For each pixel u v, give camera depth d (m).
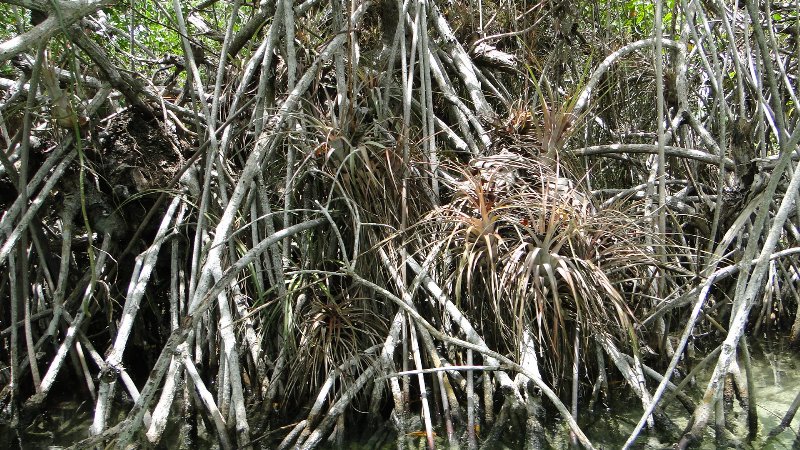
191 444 4.27
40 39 3.12
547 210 4.55
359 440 4.21
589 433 4.19
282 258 4.84
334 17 4.98
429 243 4.64
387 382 4.38
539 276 4.34
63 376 4.98
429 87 5.30
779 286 6.19
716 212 5.00
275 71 5.60
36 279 5.33
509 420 4.11
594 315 4.41
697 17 6.93
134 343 5.27
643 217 4.84
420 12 5.36
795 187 3.50
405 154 4.90
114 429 3.31
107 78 4.96
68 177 5.11
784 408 4.46
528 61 6.93
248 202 4.86
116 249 5.26
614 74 7.14
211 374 4.70
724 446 3.93
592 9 7.22
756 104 6.32
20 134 5.18
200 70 7.21
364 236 4.81
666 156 6.23
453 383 4.37
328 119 5.09
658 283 5.07
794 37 7.47
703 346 5.59
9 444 4.40
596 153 6.06
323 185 5.12
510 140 5.43
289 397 4.45
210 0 6.35
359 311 4.64
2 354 5.17
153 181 5.21
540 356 4.44
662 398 4.18
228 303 4.62
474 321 4.50
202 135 5.64
